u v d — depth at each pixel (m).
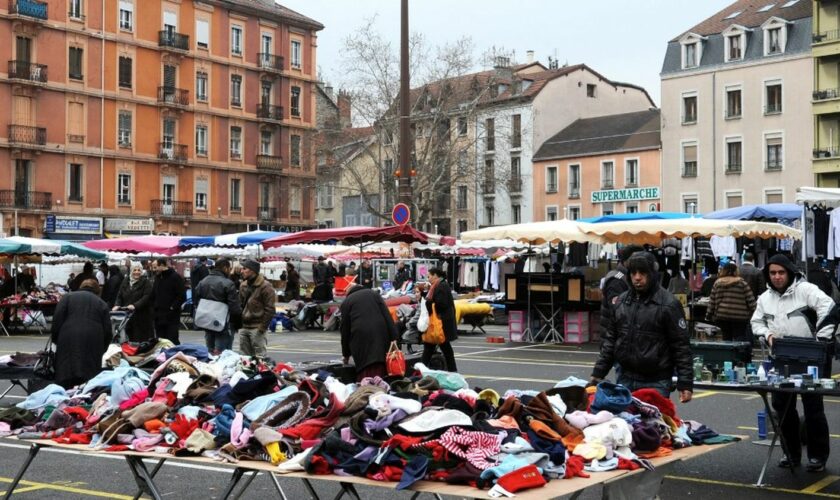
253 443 6.14
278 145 64.62
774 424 8.53
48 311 28.86
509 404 6.20
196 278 30.70
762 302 9.05
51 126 51.56
